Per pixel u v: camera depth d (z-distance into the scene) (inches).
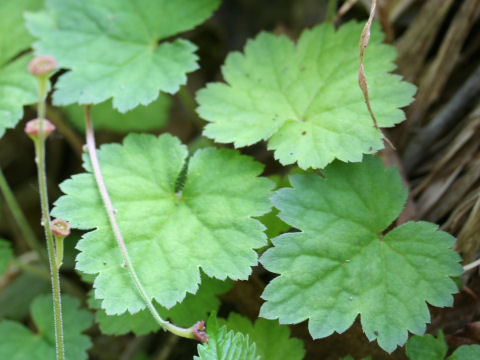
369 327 7.9
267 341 8.6
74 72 9.1
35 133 7.3
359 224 8.2
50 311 9.4
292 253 8.1
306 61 9.0
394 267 8.1
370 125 8.3
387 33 9.5
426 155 9.4
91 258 8.1
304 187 8.3
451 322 8.5
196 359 7.6
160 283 8.0
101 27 9.4
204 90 9.0
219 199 8.4
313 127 8.5
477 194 8.7
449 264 8.1
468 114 9.3
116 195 8.4
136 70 9.1
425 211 9.1
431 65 9.4
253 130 8.6
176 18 9.5
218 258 8.1
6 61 9.7
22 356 9.2
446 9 9.2
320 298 8.0
